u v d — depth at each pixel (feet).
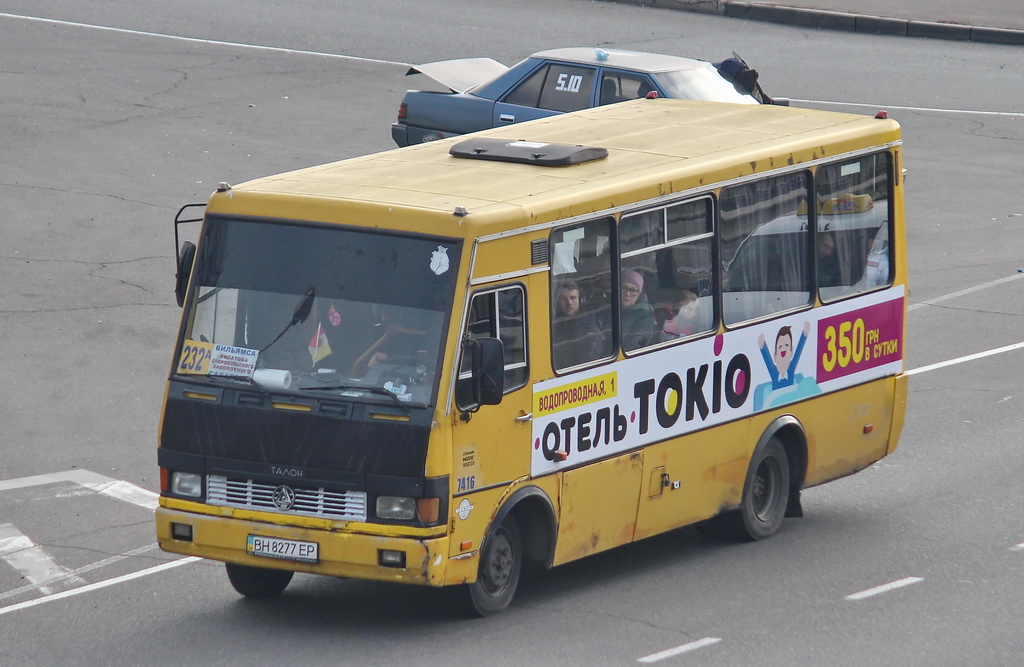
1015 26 342.03
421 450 96.63
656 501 116.37
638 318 113.50
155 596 110.93
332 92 281.95
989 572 118.11
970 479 142.82
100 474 138.62
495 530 102.42
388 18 335.67
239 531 100.07
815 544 126.11
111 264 195.72
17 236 202.90
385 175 111.45
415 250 99.81
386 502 97.35
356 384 98.68
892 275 138.00
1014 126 280.51
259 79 287.69
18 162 232.53
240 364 101.19
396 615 106.83
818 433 131.54
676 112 141.59
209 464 100.94
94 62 291.17
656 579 116.57
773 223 125.39
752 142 127.24
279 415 99.19
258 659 97.50
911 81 305.53
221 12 335.26
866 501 138.21
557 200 105.50
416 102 222.48
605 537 112.47
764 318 124.77
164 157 238.89
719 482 122.31
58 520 127.44
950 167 257.14
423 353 98.22
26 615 106.73
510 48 312.50
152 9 334.24
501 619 105.91
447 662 96.89
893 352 138.62
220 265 103.50
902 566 119.85
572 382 107.55
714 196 119.34
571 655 98.68
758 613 108.17
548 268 105.09
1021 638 103.30
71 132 248.52
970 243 223.92
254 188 105.40
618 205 110.42
